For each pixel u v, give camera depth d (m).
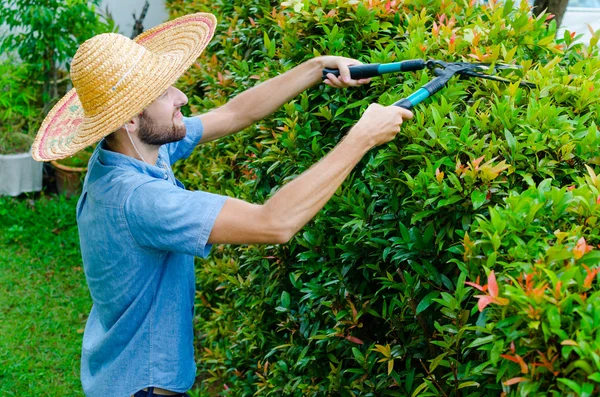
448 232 1.84
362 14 2.44
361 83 2.19
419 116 1.96
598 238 1.60
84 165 5.51
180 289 1.98
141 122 1.86
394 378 1.93
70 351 3.75
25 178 5.44
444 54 2.27
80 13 5.45
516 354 1.34
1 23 5.43
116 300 1.92
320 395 2.31
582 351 1.25
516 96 2.12
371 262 2.14
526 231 1.58
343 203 2.15
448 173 1.88
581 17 4.67
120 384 1.96
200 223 1.70
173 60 1.84
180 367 2.01
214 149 3.25
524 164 1.91
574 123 2.01
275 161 2.52
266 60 2.79
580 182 1.75
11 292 4.30
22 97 5.52
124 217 1.79
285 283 2.56
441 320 1.88
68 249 4.84
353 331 2.19
